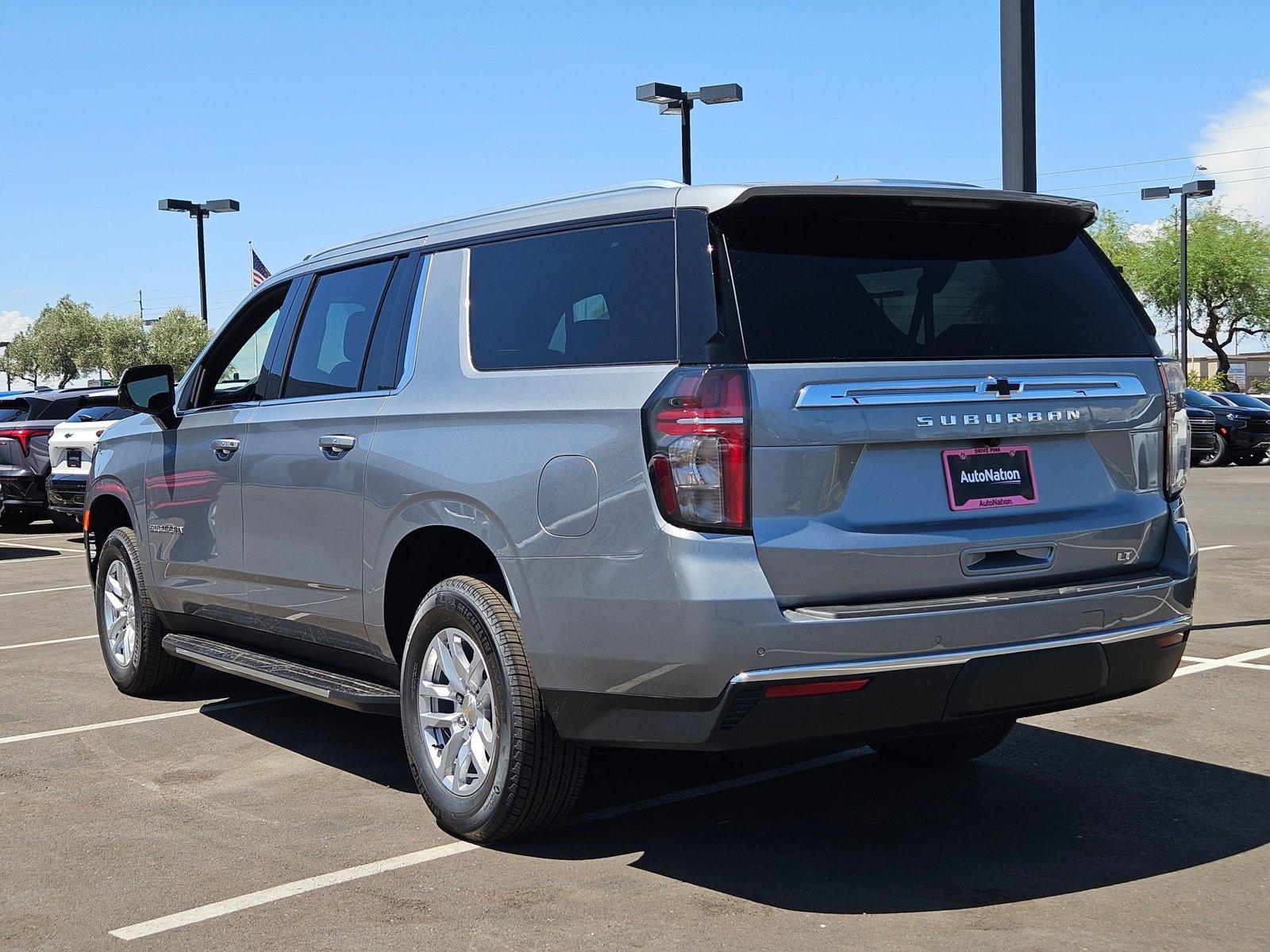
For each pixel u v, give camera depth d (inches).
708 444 140.9
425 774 175.2
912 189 151.9
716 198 148.9
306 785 200.5
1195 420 1080.2
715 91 808.3
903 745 203.5
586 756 162.1
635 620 145.3
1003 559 152.6
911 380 147.9
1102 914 143.6
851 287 150.3
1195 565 167.6
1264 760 205.6
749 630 138.7
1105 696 158.4
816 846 167.0
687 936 139.0
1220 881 153.6
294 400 208.1
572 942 138.2
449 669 172.2
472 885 155.5
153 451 247.9
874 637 140.6
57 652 322.7
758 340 143.6
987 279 159.9
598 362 155.9
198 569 233.3
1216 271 2333.9
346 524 189.6
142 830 179.0
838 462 143.9
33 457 649.6
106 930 144.1
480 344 174.6
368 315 197.8
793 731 141.4
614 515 147.6
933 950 134.3
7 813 187.6
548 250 169.6
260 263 1055.0
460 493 166.1
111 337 3016.7
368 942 139.4
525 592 157.8
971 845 166.9
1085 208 165.6
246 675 211.0
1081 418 158.6
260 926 144.4
